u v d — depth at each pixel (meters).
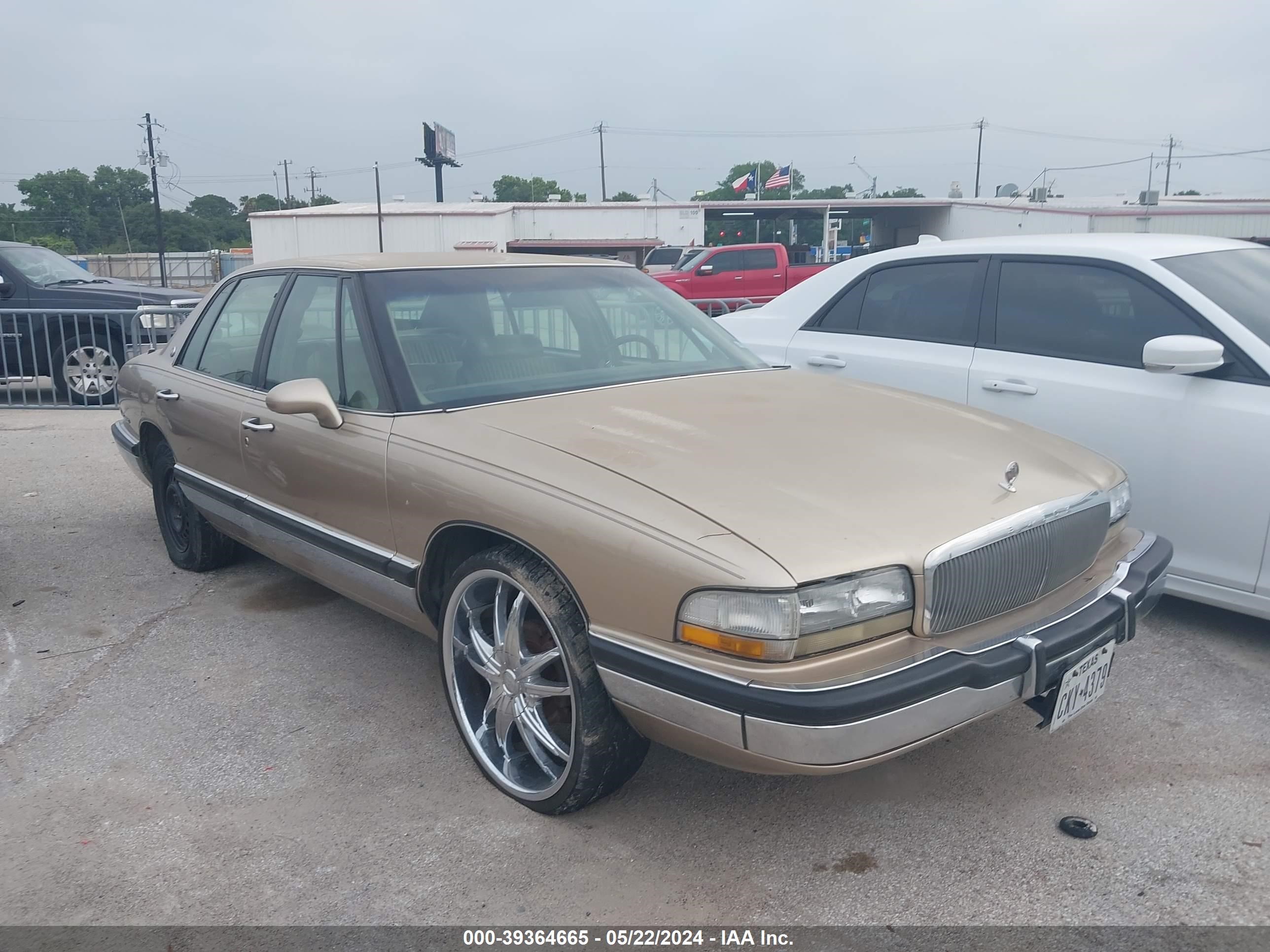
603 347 3.81
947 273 4.99
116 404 10.39
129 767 3.21
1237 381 3.85
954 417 3.35
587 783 2.74
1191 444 3.91
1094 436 4.23
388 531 3.21
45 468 7.54
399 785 3.10
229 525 4.32
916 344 4.98
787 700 2.19
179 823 2.89
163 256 53.94
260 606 4.62
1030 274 4.66
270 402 3.28
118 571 5.13
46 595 4.79
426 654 4.09
